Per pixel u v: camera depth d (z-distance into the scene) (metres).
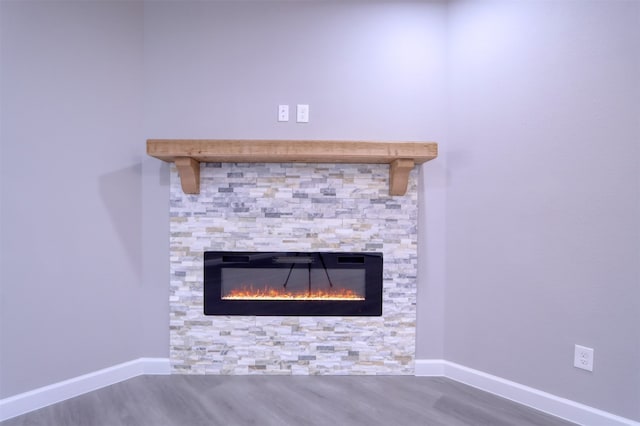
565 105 1.67
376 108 2.10
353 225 2.11
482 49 1.95
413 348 2.11
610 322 1.57
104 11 1.96
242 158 1.96
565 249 1.68
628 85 1.51
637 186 1.50
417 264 2.12
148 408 1.75
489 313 1.94
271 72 2.10
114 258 2.00
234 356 2.10
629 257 1.52
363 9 2.10
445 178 2.10
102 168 1.96
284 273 2.12
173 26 2.09
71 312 1.87
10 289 1.69
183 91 2.09
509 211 1.86
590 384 1.62
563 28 1.68
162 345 2.11
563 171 1.68
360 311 2.10
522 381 1.82
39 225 1.77
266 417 1.67
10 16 1.67
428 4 2.10
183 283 2.10
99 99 1.94
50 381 1.80
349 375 2.11
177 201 2.10
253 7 2.10
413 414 1.70
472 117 1.99
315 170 2.11
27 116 1.72
